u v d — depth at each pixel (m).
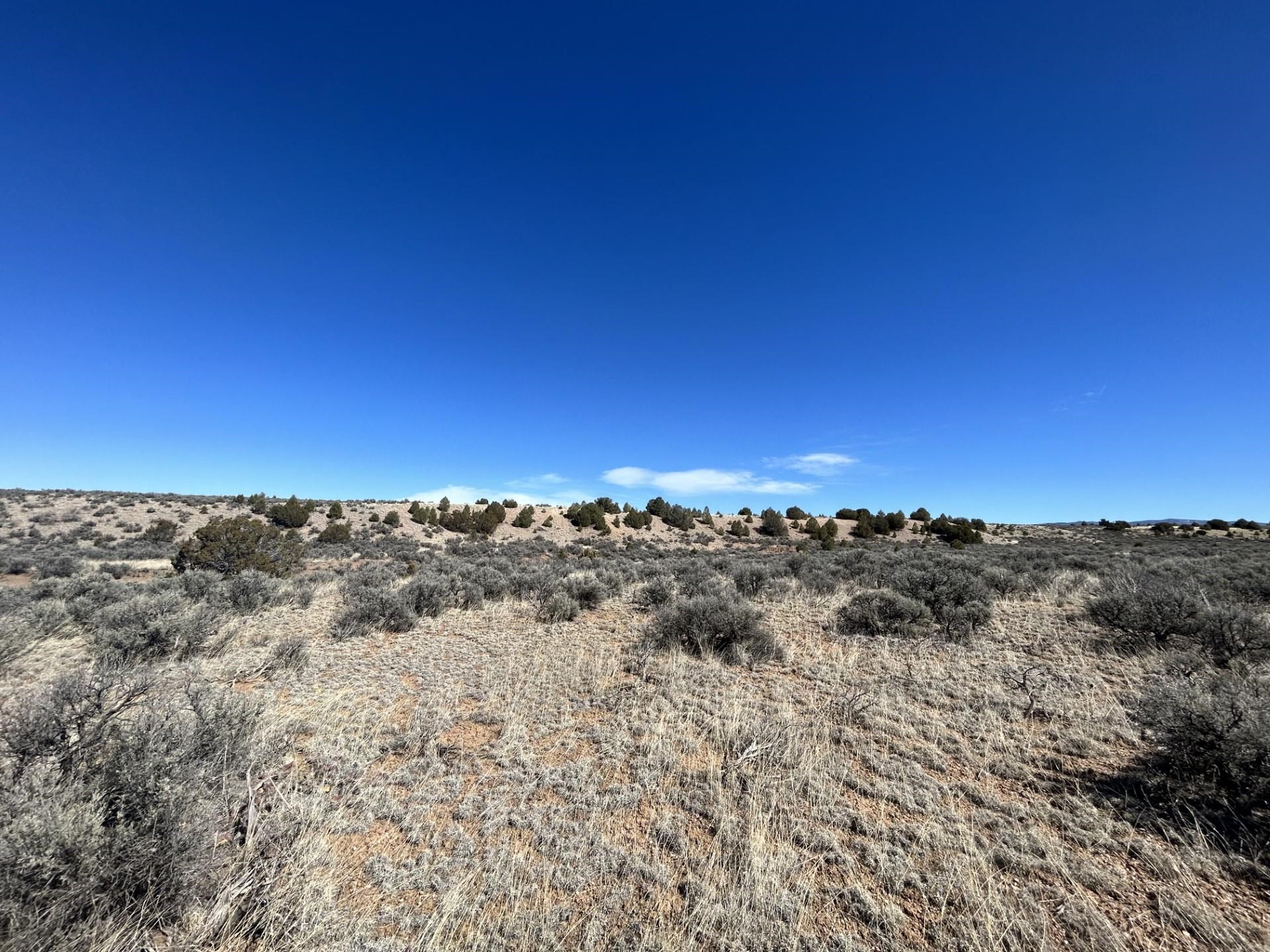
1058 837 3.84
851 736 5.57
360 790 4.84
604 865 3.73
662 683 7.53
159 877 3.05
